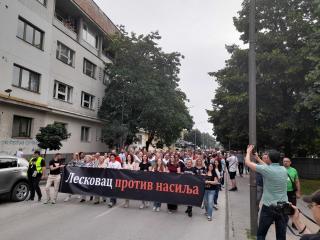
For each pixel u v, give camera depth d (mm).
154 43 32312
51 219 9336
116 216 10133
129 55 31688
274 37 21703
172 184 11141
